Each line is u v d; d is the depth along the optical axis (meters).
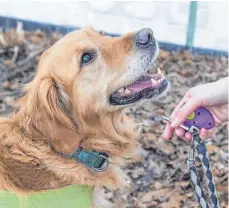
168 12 3.05
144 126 1.88
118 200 1.50
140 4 3.05
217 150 1.76
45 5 3.02
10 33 2.60
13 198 0.98
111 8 3.07
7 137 1.01
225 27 3.12
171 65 2.60
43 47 2.53
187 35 2.89
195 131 1.06
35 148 1.01
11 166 0.99
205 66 2.67
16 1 2.98
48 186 1.01
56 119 1.02
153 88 1.14
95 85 1.09
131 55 1.12
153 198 1.52
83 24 3.02
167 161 1.69
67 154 1.03
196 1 2.87
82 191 1.06
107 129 1.11
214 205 0.98
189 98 1.10
